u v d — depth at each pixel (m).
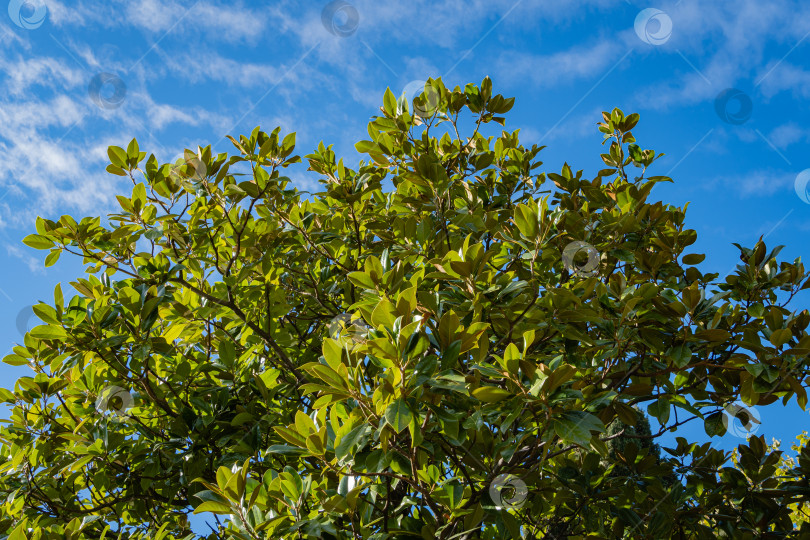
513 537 2.54
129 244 3.83
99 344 3.44
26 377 3.73
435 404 2.24
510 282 2.92
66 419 3.97
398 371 2.03
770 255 3.87
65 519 3.87
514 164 4.94
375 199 4.77
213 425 3.73
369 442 2.38
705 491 3.97
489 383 3.04
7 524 3.67
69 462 3.86
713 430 3.27
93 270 3.89
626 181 4.59
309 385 2.18
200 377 4.15
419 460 2.39
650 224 4.22
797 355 2.96
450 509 2.47
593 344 3.09
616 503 3.74
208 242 4.25
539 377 2.25
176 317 3.90
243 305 4.24
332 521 2.54
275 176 4.18
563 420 2.20
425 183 3.83
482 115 4.52
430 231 3.76
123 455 3.91
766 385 2.99
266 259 4.20
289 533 2.54
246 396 3.93
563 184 4.61
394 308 2.15
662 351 3.16
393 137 4.30
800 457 3.62
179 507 4.04
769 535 3.56
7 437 3.89
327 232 4.36
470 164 4.74
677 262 4.29
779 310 3.12
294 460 3.79
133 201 3.82
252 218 4.46
